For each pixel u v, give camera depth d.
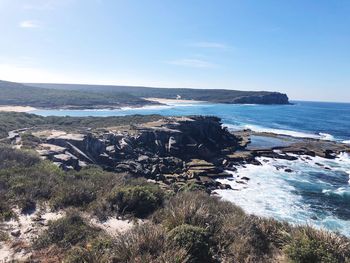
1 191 11.19
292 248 7.71
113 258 6.82
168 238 7.41
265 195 24.61
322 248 7.54
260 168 34.28
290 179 29.81
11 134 32.56
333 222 19.22
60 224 8.70
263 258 7.85
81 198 11.38
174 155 36.56
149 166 30.25
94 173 17.27
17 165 16.27
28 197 10.86
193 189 23.11
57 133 33.88
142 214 10.86
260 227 9.35
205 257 7.19
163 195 12.51
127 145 33.84
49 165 17.75
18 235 8.41
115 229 9.32
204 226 8.52
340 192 25.75
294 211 21.09
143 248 7.04
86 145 29.95
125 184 14.61
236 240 8.29
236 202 22.61
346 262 7.29
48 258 7.28
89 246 7.51
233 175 30.83
